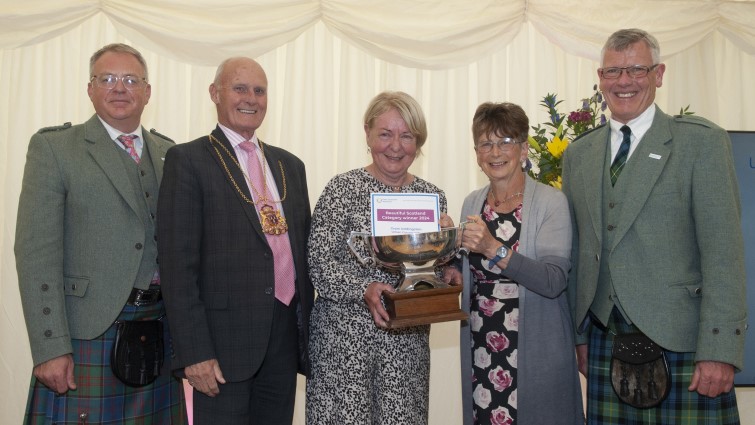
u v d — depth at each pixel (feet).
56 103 10.14
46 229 6.11
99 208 6.32
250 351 6.11
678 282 5.91
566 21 10.66
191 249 6.06
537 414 6.15
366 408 6.22
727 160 5.86
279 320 6.48
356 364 6.23
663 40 10.80
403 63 10.50
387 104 6.50
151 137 7.16
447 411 10.96
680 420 5.88
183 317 5.87
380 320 5.87
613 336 6.30
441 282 6.14
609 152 6.50
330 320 6.39
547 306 6.34
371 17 10.34
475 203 6.92
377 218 6.06
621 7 10.79
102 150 6.51
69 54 10.12
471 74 11.18
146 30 9.71
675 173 5.98
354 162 10.79
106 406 6.23
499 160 6.47
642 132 6.33
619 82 6.24
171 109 10.32
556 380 6.23
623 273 6.06
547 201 6.54
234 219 6.23
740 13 10.98
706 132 5.95
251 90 6.54
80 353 6.20
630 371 5.99
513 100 11.25
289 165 7.06
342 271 6.27
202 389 5.93
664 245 5.96
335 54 10.87
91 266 6.25
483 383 6.40
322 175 10.71
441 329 10.97
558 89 11.34
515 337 6.30
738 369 5.64
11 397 9.80
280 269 6.49
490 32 10.56
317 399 6.31
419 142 6.64
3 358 9.78
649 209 6.02
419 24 10.44
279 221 6.50
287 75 10.56
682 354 5.92
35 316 5.94
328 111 10.73
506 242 6.51
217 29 9.89
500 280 6.42
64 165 6.32
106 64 6.54
